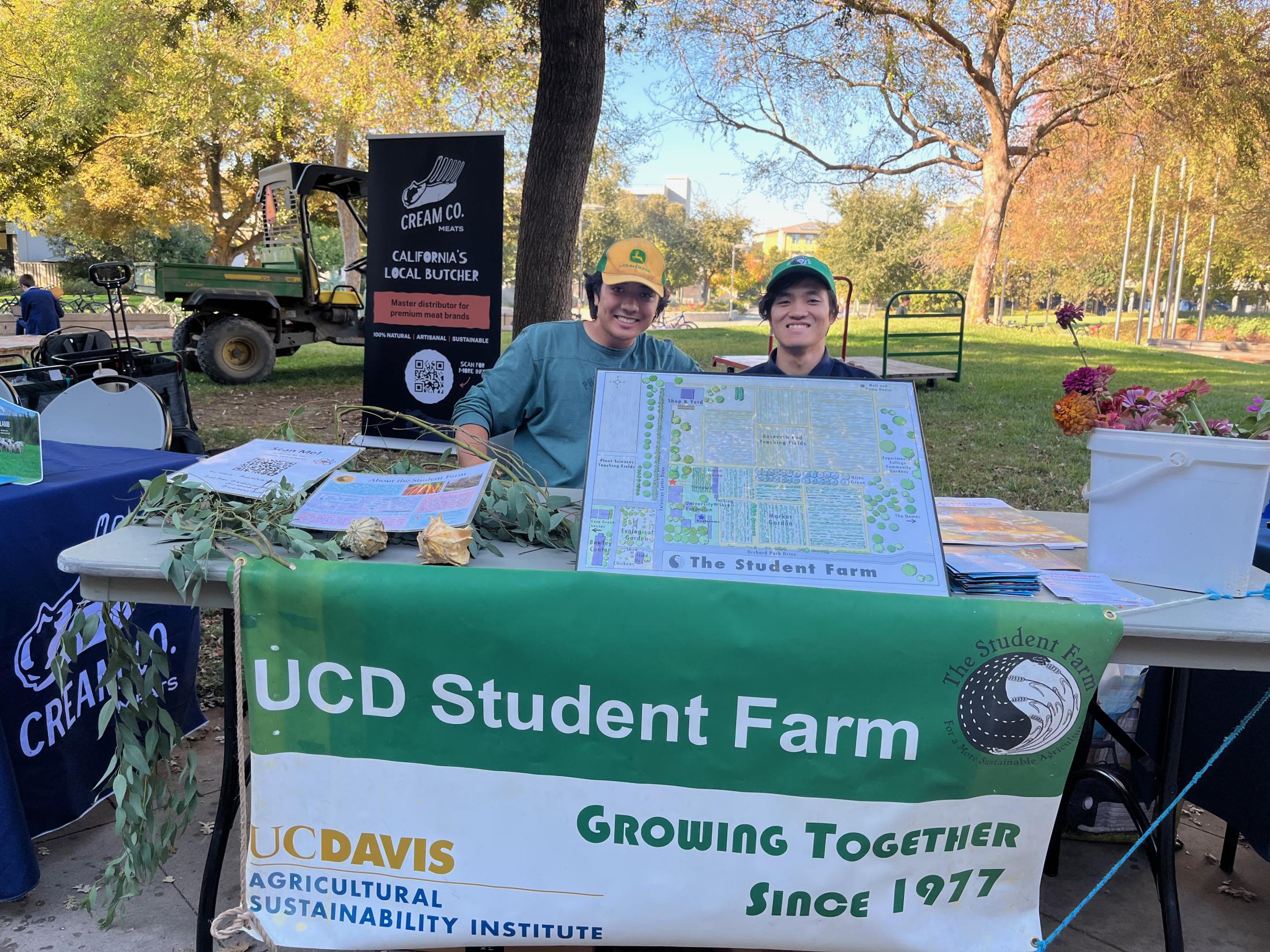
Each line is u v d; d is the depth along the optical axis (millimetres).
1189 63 15836
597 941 1524
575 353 2529
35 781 2191
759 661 1391
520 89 13562
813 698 1406
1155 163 19219
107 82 16031
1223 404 9055
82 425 3713
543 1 4691
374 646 1435
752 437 1639
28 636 2123
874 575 1465
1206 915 2199
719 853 1480
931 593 1451
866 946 1512
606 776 1463
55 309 10883
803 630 1380
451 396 5266
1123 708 2326
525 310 5121
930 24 15375
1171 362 14039
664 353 2611
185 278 11195
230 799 1765
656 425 1653
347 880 1544
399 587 1407
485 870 1515
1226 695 2082
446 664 1432
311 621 1437
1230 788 2078
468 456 2201
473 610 1399
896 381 1722
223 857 1879
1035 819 1476
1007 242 30578
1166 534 1563
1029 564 1700
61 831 2379
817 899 1490
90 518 2287
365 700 1469
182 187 22703
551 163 4949
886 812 1453
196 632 2766
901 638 1379
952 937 1513
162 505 1677
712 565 1471
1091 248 29734
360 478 1831
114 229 24938
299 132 19375
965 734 1420
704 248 55406
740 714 1418
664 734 1436
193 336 11477
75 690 2291
